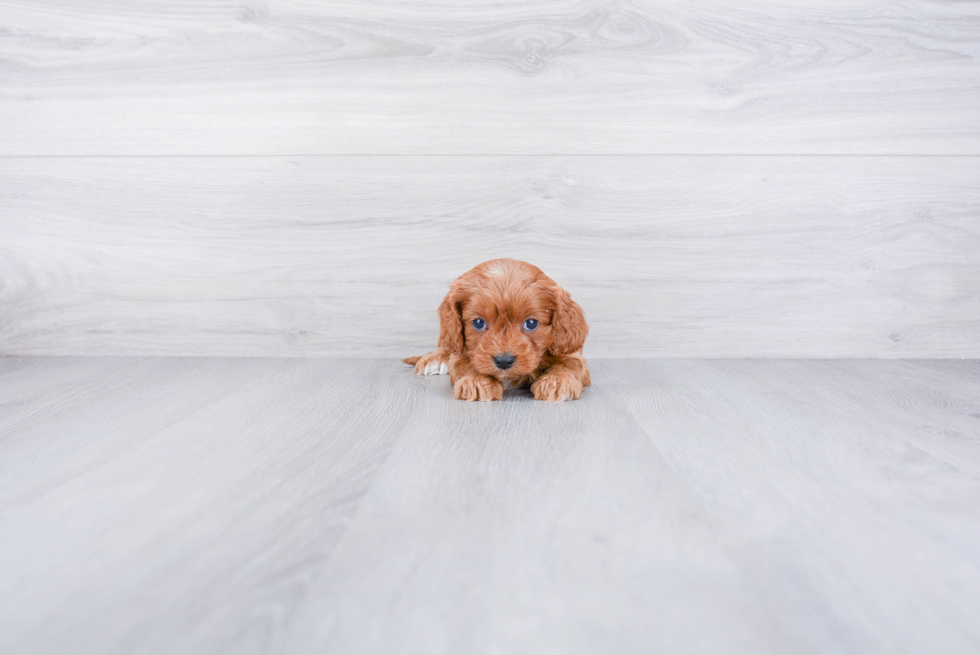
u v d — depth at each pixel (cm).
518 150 154
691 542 59
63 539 60
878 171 153
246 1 151
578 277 156
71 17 152
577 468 79
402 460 83
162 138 154
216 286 158
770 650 43
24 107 154
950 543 59
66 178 155
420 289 157
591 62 152
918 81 151
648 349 158
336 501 69
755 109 152
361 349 160
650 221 155
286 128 154
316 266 157
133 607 48
